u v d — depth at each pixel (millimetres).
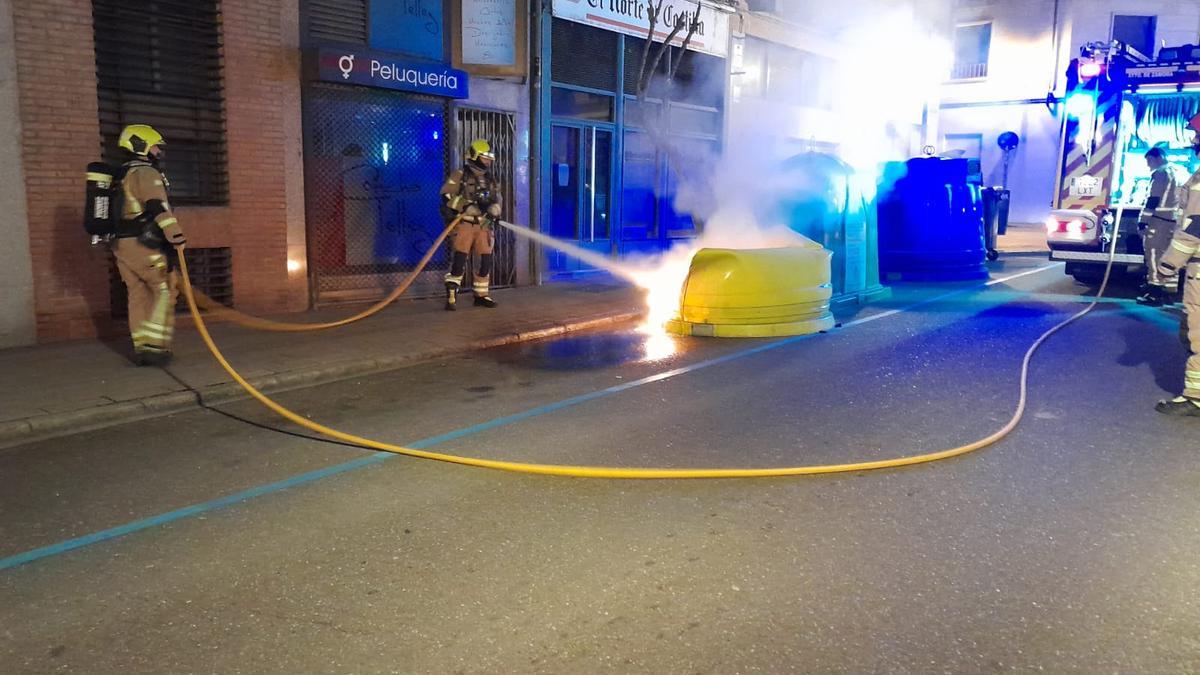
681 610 3414
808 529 4207
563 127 14102
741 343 9203
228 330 9258
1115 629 3264
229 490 4781
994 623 3307
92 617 3402
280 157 10289
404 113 11656
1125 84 11961
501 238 13109
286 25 10203
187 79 9633
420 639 3209
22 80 8156
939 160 15164
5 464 5219
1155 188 11086
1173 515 4383
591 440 5652
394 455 5383
